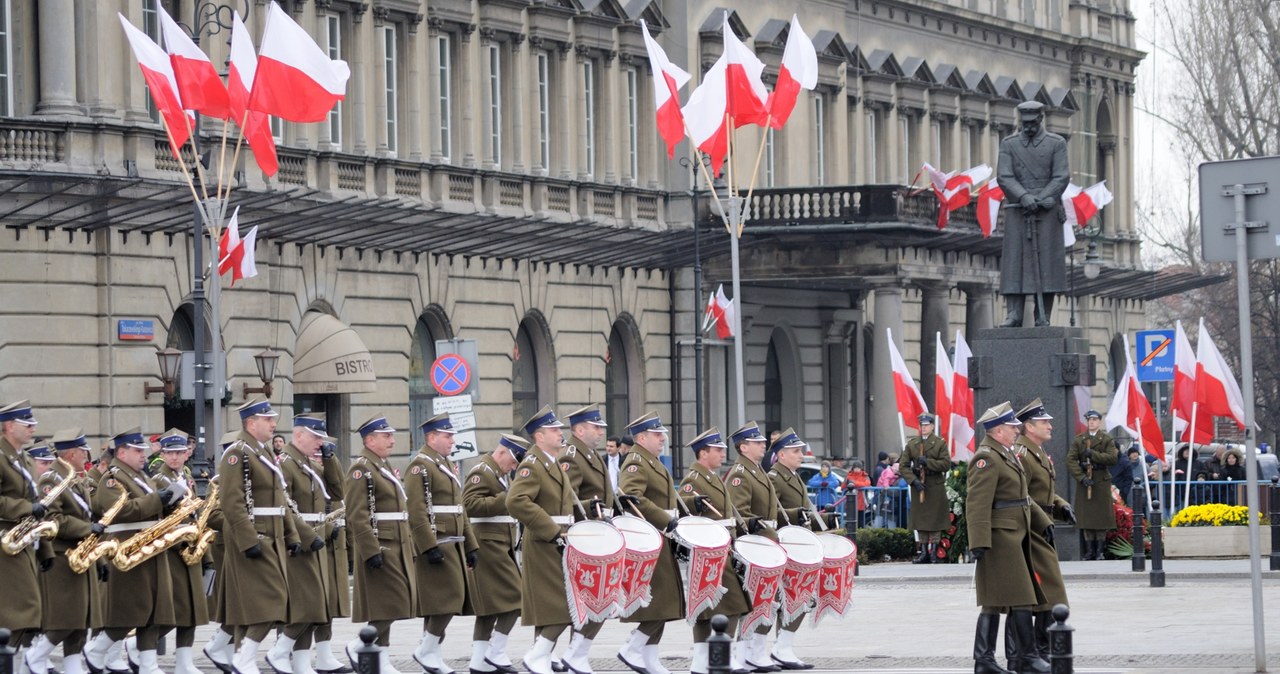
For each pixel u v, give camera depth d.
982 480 54.25
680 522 56.22
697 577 55.22
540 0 140.25
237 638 57.69
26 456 56.28
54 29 103.19
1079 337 97.19
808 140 170.88
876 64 179.50
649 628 56.47
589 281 148.00
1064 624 42.94
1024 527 54.66
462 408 93.44
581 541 54.62
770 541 57.75
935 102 188.88
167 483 60.09
